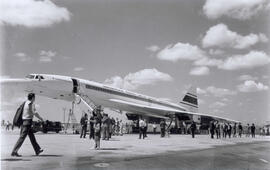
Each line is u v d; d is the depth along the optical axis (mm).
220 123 34625
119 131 31641
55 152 13078
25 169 8719
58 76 30484
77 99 31031
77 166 9461
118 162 10484
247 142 25969
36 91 28734
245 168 10352
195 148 17625
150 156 12539
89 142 18875
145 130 26016
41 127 30984
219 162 11594
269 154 15250
